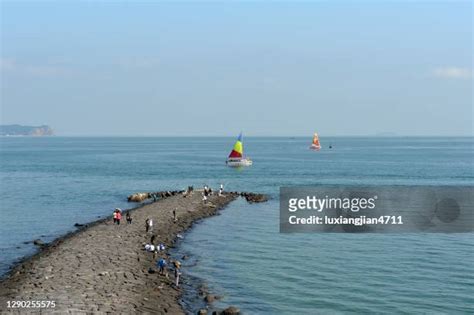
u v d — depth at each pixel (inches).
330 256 1834.4
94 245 1854.1
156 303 1299.2
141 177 4909.0
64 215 2805.1
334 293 1432.1
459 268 1681.8
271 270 1656.0
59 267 1555.1
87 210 2984.7
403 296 1411.2
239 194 3489.2
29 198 3476.9
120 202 3312.0
